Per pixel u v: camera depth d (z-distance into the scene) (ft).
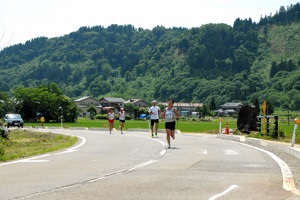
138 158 36.09
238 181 23.06
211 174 25.91
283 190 20.21
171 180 23.39
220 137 77.05
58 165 30.91
